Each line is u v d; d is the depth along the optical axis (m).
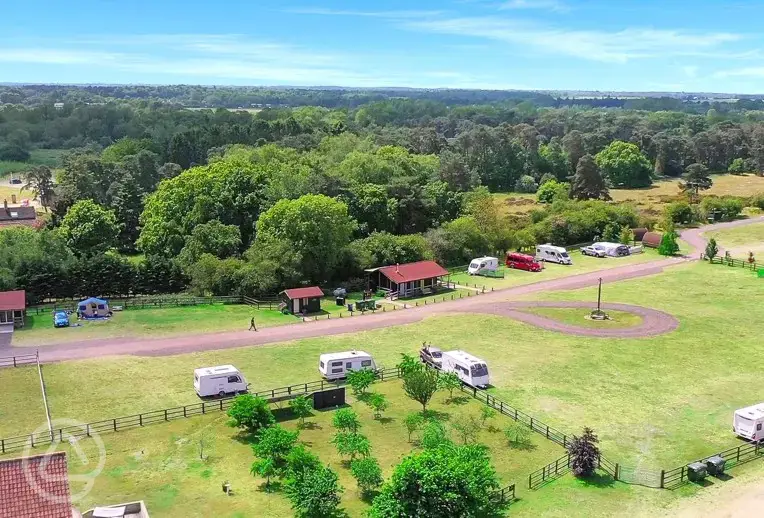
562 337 64.50
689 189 160.50
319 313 73.81
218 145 176.25
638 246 110.06
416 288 83.06
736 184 181.50
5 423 44.19
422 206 107.75
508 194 171.88
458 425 43.03
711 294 80.62
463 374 52.28
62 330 65.38
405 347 61.75
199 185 96.06
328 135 177.00
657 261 100.62
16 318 67.19
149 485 36.69
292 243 84.12
